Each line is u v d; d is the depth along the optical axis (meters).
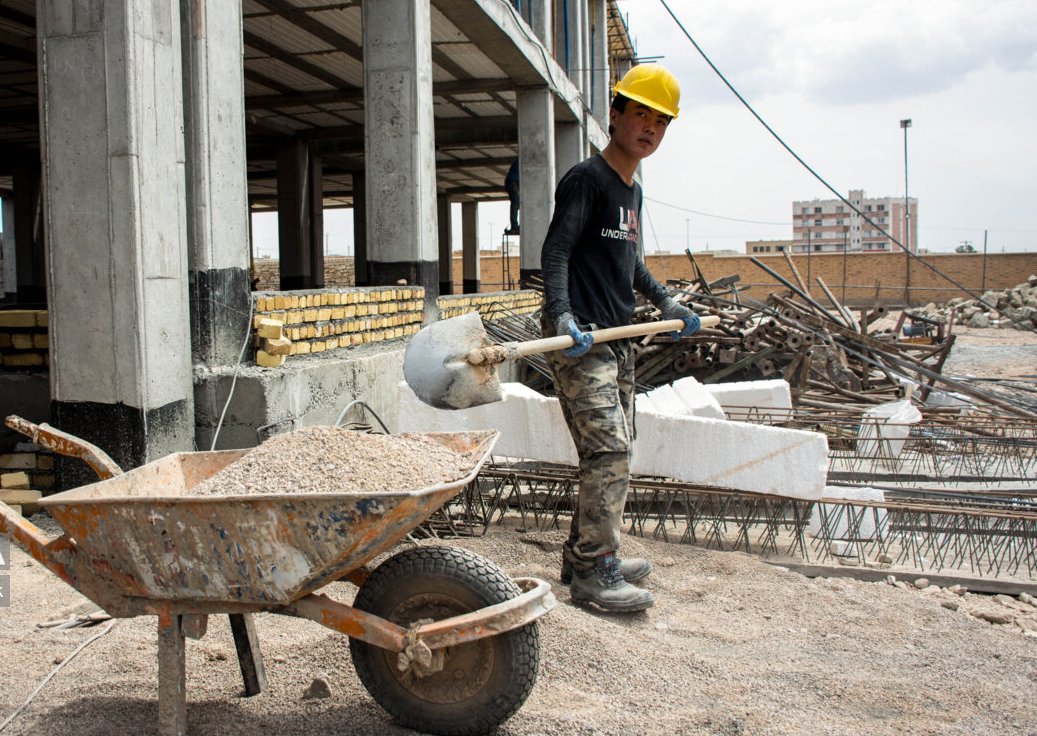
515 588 2.43
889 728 2.57
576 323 3.60
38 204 19.00
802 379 8.80
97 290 4.30
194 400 4.81
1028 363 15.96
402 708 2.45
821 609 3.68
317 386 5.49
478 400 2.84
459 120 17.50
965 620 3.62
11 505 4.55
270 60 12.50
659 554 4.32
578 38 16.19
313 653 2.94
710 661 3.03
